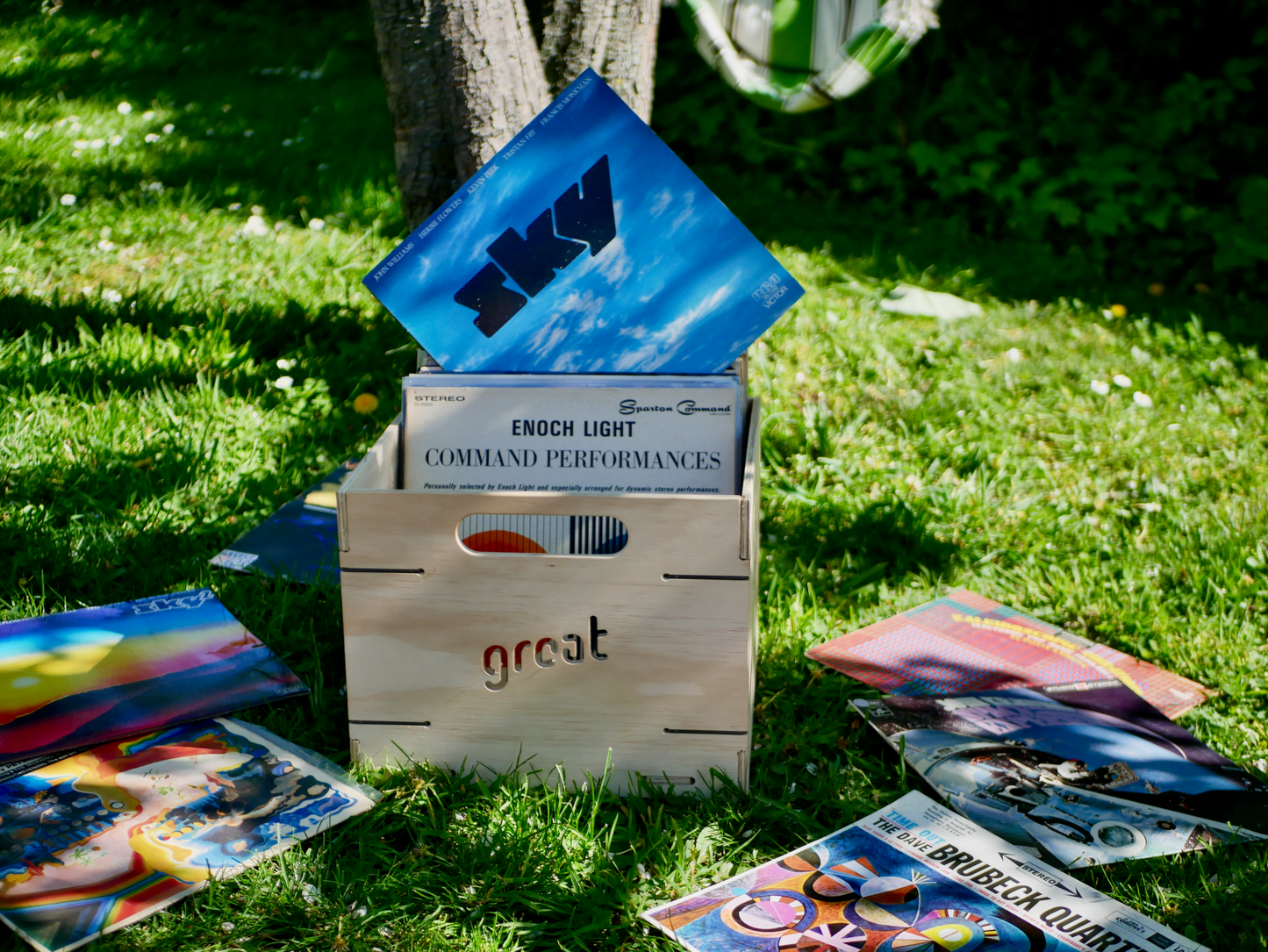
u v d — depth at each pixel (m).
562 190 1.91
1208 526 2.73
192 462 2.73
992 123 5.71
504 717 1.74
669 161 1.89
